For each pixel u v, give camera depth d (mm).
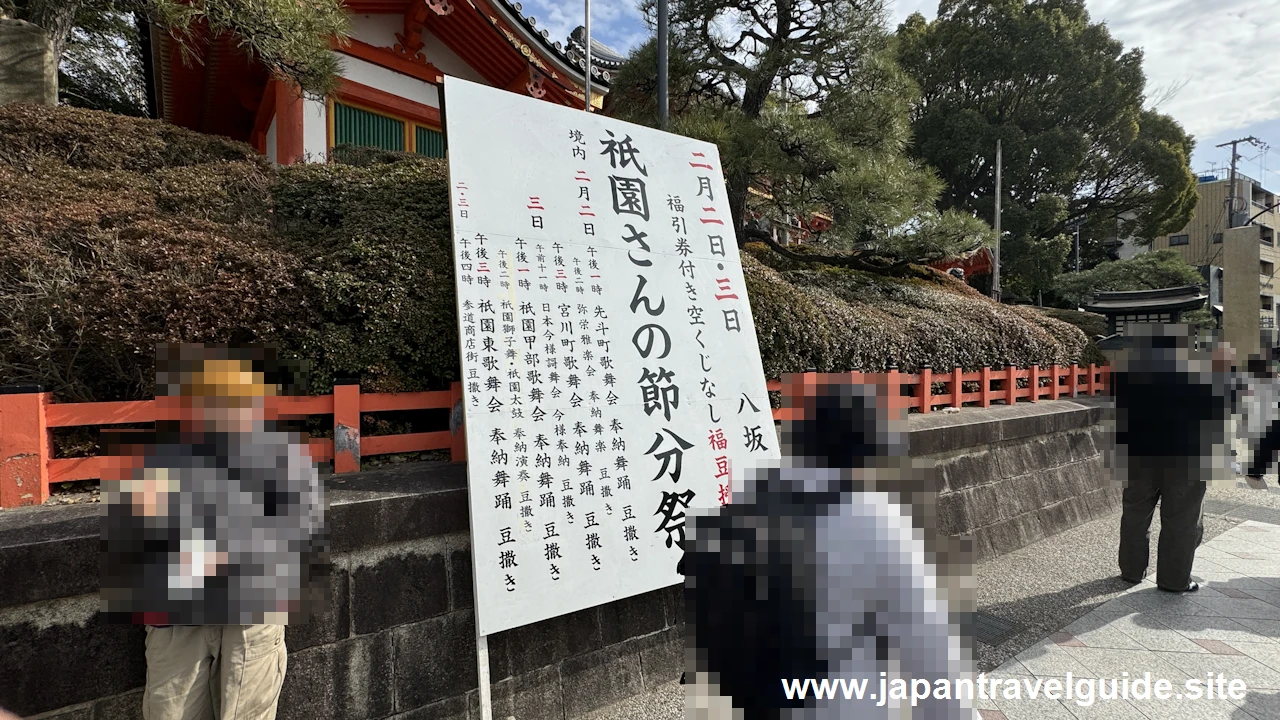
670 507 2955
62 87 12273
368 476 2744
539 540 2562
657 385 3113
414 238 3416
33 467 2225
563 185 3189
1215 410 3771
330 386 3033
